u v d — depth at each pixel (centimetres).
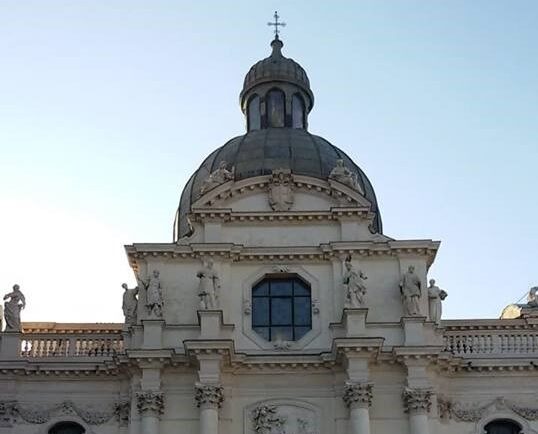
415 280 4278
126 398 4206
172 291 4366
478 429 4172
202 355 4053
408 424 4066
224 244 4391
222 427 4075
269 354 4188
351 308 4162
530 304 4938
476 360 4234
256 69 5925
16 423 4172
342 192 4566
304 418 4112
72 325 4547
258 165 5131
